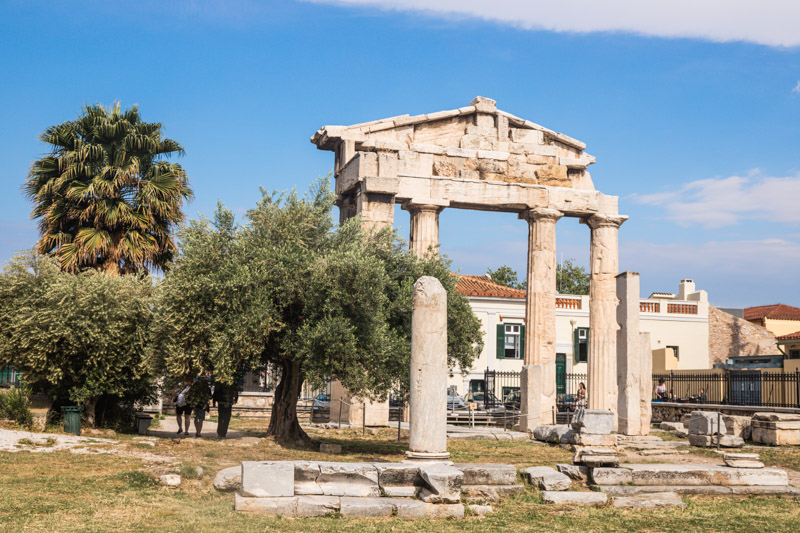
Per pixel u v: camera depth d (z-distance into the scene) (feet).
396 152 98.94
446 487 39.60
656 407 106.83
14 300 71.51
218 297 61.82
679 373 129.90
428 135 101.45
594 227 106.52
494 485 44.34
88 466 47.39
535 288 100.78
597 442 67.46
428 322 45.70
